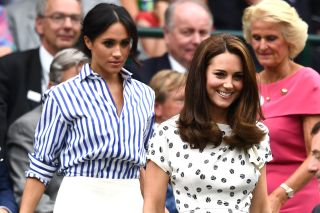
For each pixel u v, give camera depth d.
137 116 23.09
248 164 21.36
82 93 22.92
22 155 27.56
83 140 22.67
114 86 23.27
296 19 25.45
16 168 27.58
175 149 21.30
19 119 27.83
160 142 21.41
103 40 22.91
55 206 22.67
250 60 21.17
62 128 22.91
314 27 35.97
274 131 25.38
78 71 26.50
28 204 23.19
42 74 29.92
